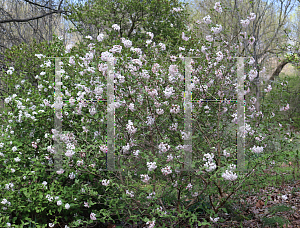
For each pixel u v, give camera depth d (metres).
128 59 3.16
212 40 3.63
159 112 3.23
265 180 3.52
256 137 3.33
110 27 6.79
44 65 3.84
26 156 3.70
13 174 3.48
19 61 4.57
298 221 3.41
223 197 3.27
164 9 7.02
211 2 9.38
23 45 4.79
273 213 3.52
